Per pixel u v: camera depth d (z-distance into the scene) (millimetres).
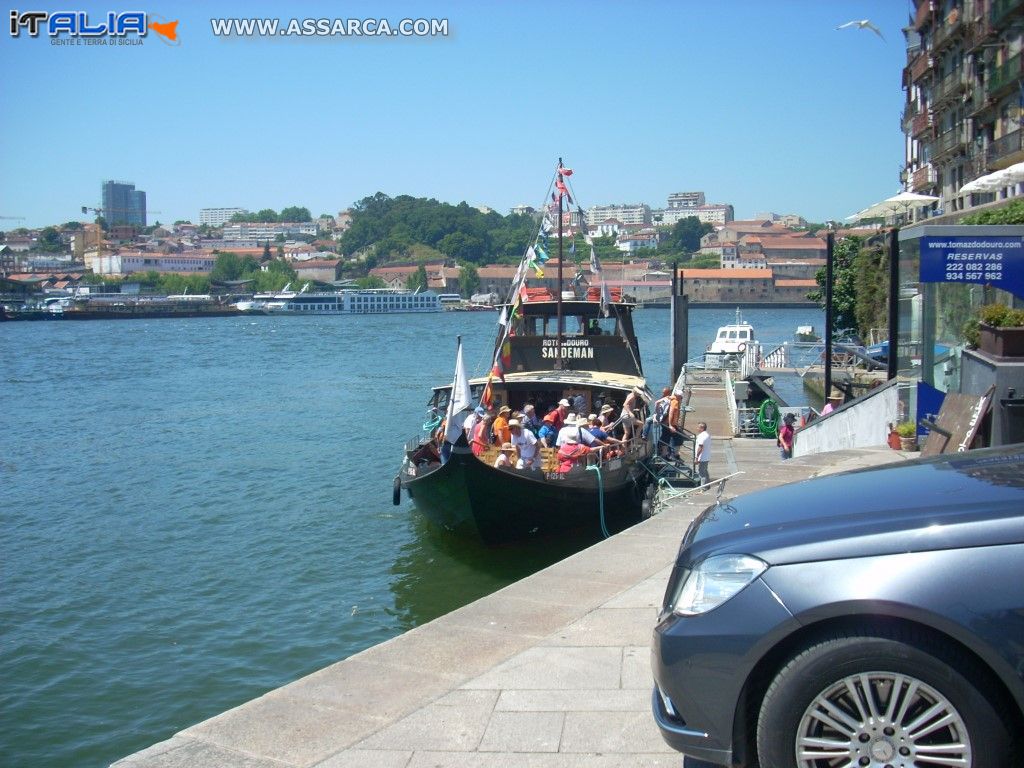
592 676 6289
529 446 18656
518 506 18297
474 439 19812
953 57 47438
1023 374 11695
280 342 103875
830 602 4105
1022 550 4016
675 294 40844
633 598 8055
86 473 29297
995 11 39219
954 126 48062
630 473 20469
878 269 47938
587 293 26125
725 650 4281
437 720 5691
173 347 96438
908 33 55875
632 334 25281
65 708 12266
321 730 5625
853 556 4191
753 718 4418
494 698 5984
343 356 83062
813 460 15734
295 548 20047
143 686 12953
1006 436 11656
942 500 4430
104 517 23328
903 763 4051
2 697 12586
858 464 15148
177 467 30062
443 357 81062
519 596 8227
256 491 26109
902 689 4043
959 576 4008
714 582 4430
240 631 15062
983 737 3939
